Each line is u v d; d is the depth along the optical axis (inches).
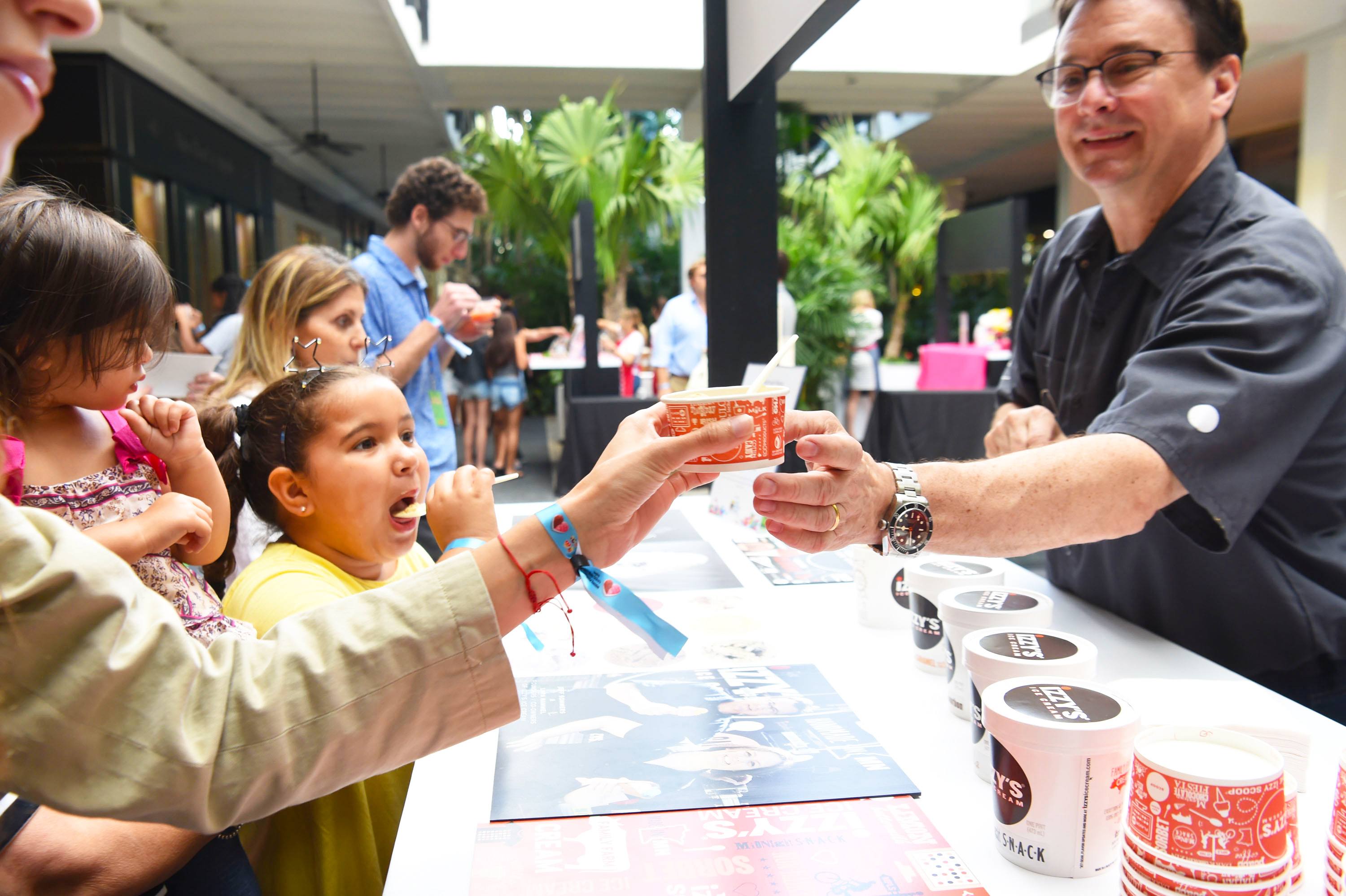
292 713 26.2
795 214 415.5
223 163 399.5
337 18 293.6
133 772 24.6
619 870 30.7
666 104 396.8
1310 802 34.2
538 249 502.3
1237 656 56.0
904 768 37.9
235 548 68.5
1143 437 45.9
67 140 290.8
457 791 36.3
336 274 81.0
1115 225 62.2
